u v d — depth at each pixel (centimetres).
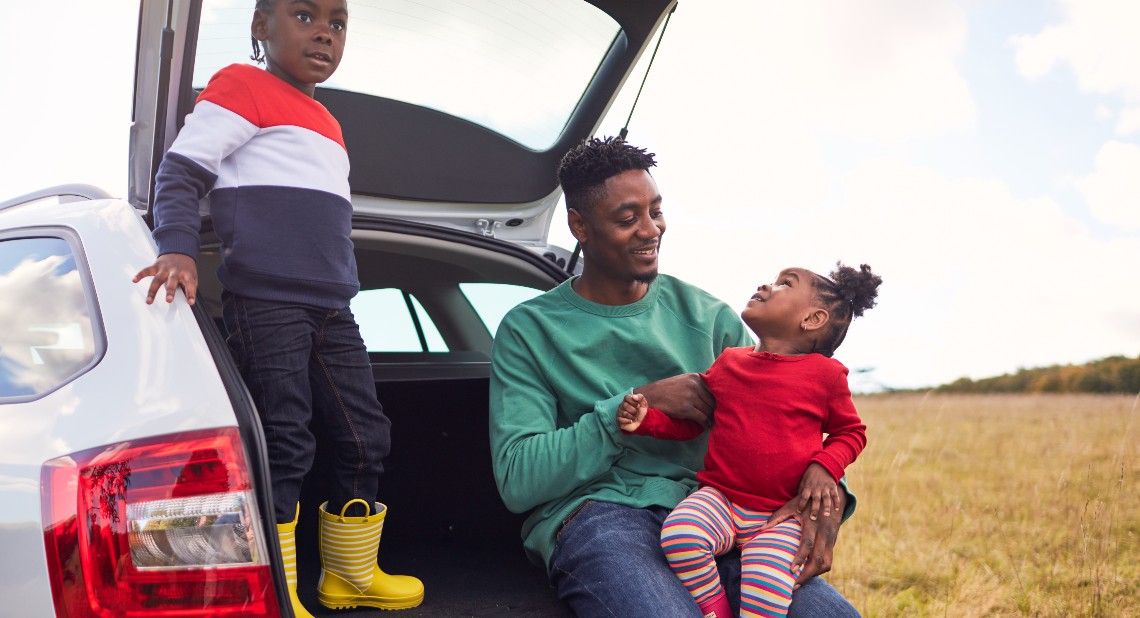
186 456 136
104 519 132
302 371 186
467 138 263
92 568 130
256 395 184
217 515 136
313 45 192
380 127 253
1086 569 505
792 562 177
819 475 184
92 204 170
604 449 189
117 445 134
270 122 186
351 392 200
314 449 189
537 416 204
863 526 620
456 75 257
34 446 139
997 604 466
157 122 189
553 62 259
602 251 208
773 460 186
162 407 138
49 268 163
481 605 200
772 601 174
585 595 180
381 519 200
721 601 180
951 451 889
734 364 196
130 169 202
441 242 255
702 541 179
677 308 224
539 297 221
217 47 218
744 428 189
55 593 131
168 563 133
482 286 278
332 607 196
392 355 262
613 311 215
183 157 173
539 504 203
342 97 247
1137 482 686
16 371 153
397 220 249
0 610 134
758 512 187
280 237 184
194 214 170
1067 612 457
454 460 251
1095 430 937
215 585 134
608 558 180
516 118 268
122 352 145
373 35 242
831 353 204
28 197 201
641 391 196
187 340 146
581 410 209
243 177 183
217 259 232
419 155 258
